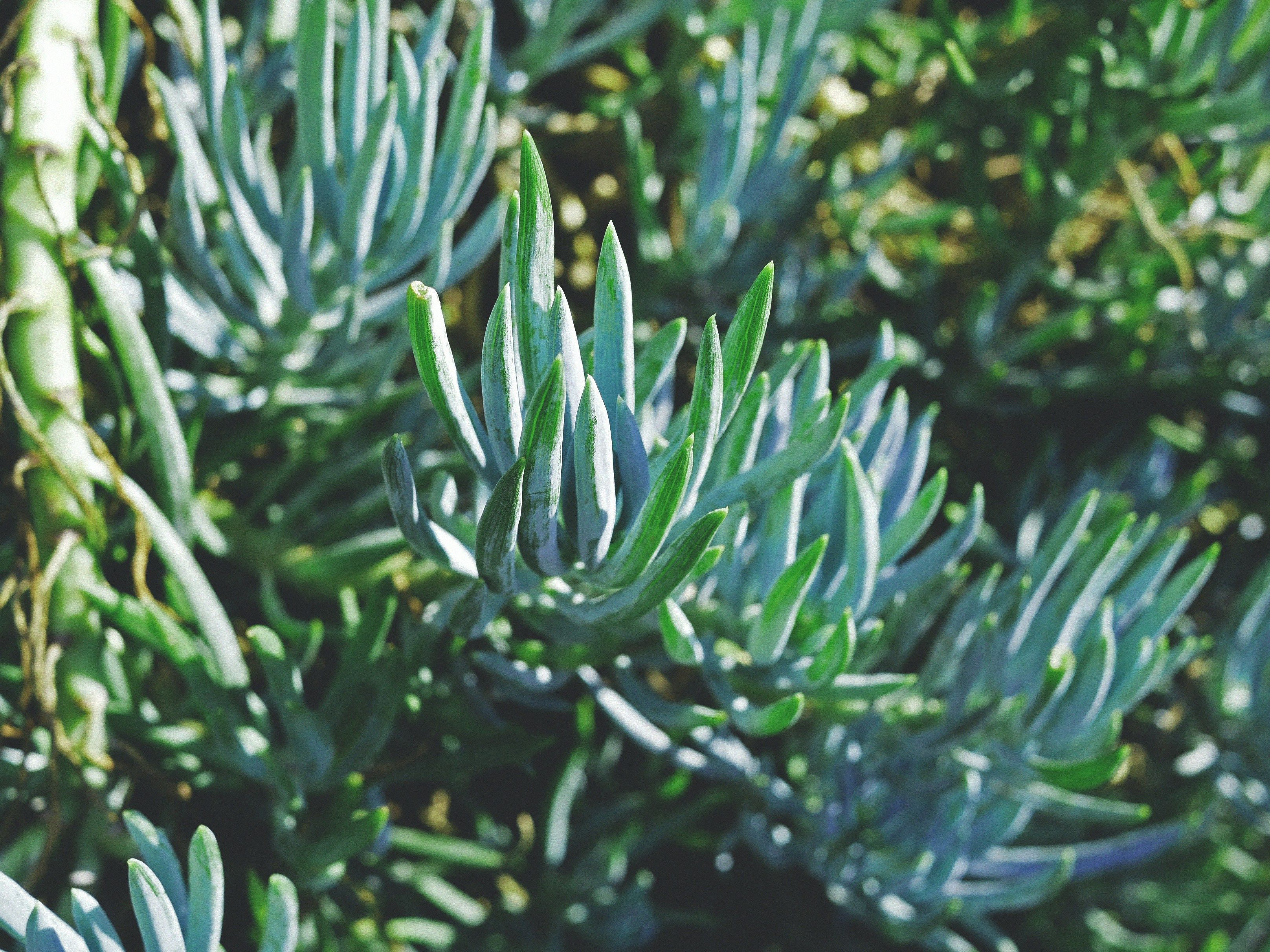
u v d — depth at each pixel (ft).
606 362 1.15
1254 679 1.91
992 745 1.49
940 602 1.51
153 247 1.43
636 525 1.14
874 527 1.30
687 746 1.62
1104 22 1.91
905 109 2.09
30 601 1.44
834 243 2.44
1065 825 2.11
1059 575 1.77
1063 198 2.14
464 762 1.46
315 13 1.38
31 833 1.40
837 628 1.28
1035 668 1.47
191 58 1.54
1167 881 2.29
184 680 1.57
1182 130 1.95
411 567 1.52
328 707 1.39
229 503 1.60
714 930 2.03
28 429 1.34
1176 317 2.30
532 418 1.09
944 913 1.56
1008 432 2.31
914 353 2.20
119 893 1.45
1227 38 1.85
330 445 1.66
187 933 1.15
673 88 2.21
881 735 1.58
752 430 1.27
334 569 1.54
